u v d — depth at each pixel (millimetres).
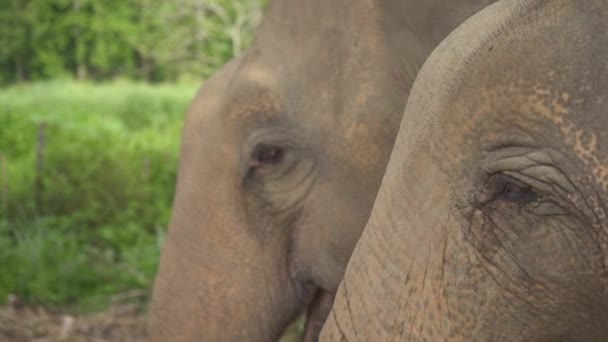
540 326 1928
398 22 3264
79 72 44094
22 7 43906
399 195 1933
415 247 1900
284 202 3506
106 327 6871
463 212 1891
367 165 3359
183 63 40219
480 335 1907
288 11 3465
